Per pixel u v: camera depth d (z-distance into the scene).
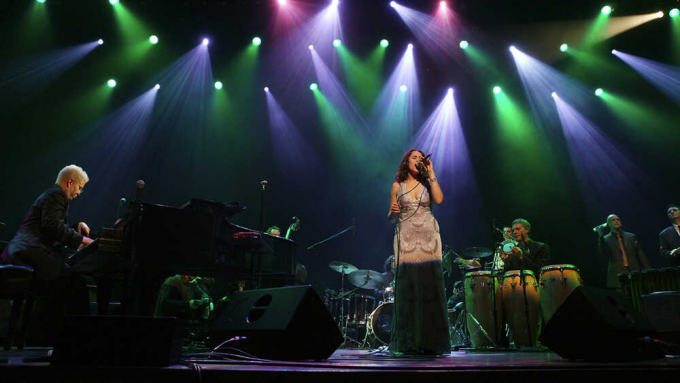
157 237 4.16
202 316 5.97
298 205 10.84
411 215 3.98
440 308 3.78
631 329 2.50
